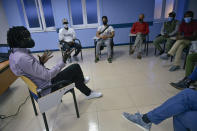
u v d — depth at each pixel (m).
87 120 1.65
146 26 3.59
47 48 4.77
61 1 4.27
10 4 4.20
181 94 1.16
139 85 2.31
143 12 4.50
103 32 3.57
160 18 4.70
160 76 2.57
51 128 1.57
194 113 1.03
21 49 1.31
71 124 1.61
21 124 1.67
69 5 4.41
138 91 2.14
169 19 3.26
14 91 2.43
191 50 2.38
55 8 4.33
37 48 4.75
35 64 1.29
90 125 1.57
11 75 2.10
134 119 1.49
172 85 2.16
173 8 4.59
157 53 3.84
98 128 1.52
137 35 3.47
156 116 1.26
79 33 4.66
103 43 3.50
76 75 1.77
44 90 1.41
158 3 4.54
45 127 1.56
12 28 1.26
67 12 4.39
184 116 1.08
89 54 4.23
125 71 2.88
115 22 4.61
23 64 1.24
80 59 3.83
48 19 4.56
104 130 1.49
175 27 3.15
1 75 1.87
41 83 1.42
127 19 4.58
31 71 1.28
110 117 1.66
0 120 1.75
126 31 4.73
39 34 4.57
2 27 3.96
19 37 1.25
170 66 2.96
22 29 1.28
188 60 2.19
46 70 1.37
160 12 4.65
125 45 4.85
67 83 1.51
